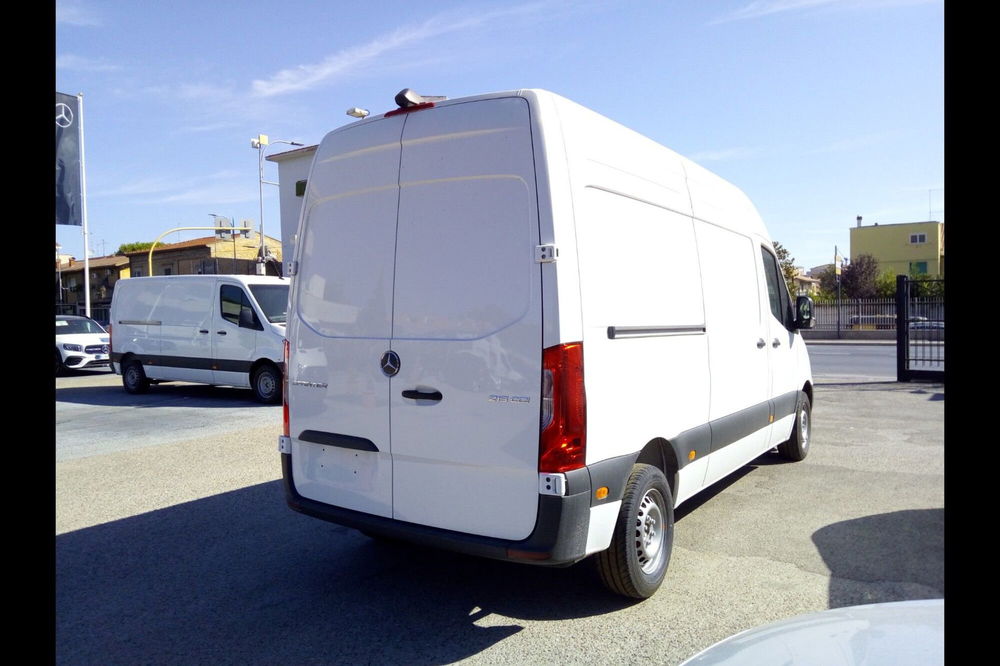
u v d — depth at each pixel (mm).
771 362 6320
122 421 10969
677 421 4461
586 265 3646
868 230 69688
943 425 9641
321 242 4352
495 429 3561
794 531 5262
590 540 3576
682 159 5062
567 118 3725
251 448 8680
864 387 13938
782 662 1876
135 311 14414
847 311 32875
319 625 3910
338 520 4129
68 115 17469
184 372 13562
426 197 3895
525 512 3480
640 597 4051
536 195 3527
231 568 4777
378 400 3961
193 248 54438
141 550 5133
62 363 19031
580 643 3633
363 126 4188
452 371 3701
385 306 3984
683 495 4609
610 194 3969
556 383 3418
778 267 6828
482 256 3674
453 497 3703
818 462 7457
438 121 3871
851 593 4160
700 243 5074
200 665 3502
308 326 4348
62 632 3854
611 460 3707
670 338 4422
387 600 4223
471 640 3695
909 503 5926
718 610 3973
